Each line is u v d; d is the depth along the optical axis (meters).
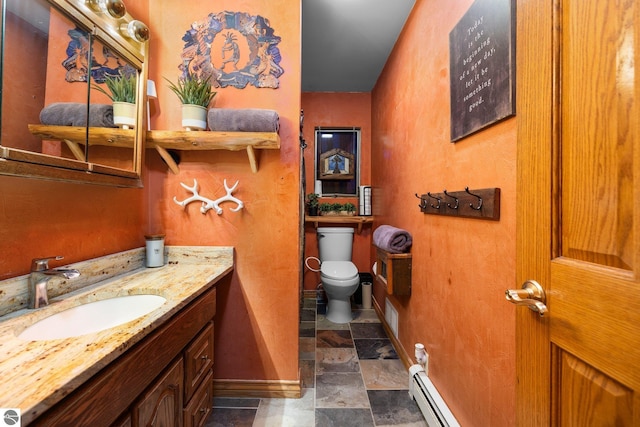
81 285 1.07
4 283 0.82
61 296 0.98
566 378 0.55
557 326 0.57
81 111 1.04
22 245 0.89
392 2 1.79
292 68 1.52
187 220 1.55
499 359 0.92
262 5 1.52
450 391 1.26
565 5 0.55
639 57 0.43
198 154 1.54
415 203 1.73
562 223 0.57
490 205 0.94
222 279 1.56
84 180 1.01
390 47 2.30
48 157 0.88
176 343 0.93
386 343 2.20
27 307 0.87
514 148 0.86
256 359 1.58
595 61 0.50
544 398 0.60
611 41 0.47
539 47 0.61
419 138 1.67
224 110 1.33
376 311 2.78
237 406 1.51
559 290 0.56
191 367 1.05
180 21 1.50
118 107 1.19
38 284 0.87
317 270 3.02
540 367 0.61
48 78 0.92
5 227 0.84
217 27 1.51
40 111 0.89
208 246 1.54
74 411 0.54
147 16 1.49
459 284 1.18
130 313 1.05
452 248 1.25
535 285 0.62
